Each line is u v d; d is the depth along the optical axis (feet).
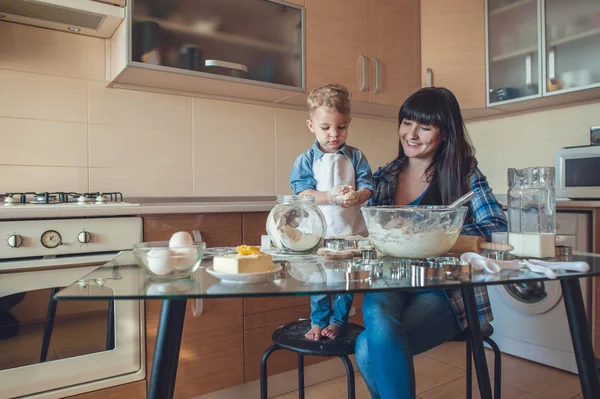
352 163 5.03
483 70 8.77
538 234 2.83
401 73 8.77
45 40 6.35
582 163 7.48
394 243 2.71
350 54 8.05
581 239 6.66
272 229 2.96
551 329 7.00
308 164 5.05
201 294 1.81
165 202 7.22
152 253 2.21
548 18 7.92
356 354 3.38
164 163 7.24
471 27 8.81
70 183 6.48
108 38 6.73
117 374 5.08
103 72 6.75
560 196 7.75
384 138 9.97
